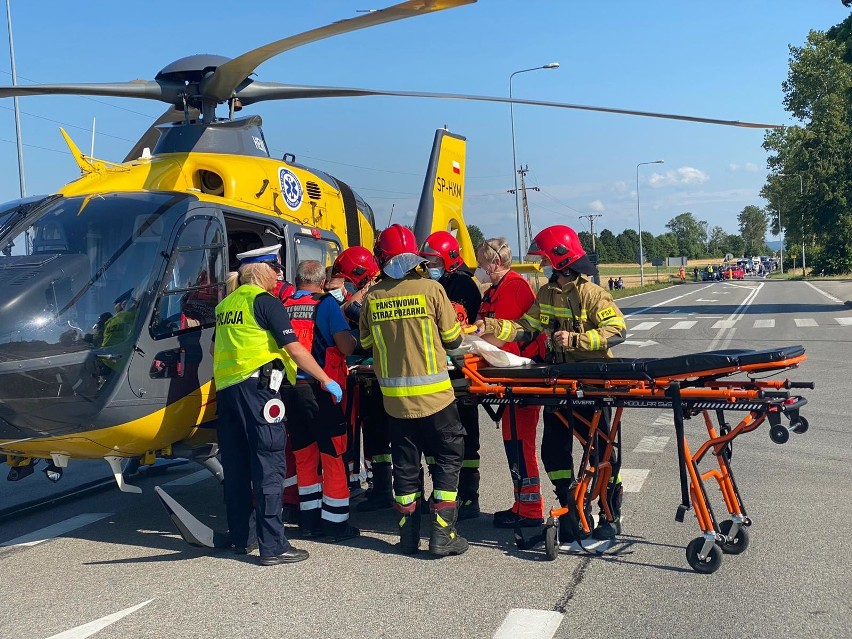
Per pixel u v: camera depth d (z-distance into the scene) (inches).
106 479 314.2
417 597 178.1
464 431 207.8
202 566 204.2
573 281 207.6
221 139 281.0
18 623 169.0
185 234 223.9
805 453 314.2
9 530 246.7
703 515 187.8
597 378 193.3
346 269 247.0
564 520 212.4
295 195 296.7
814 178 2242.9
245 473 210.5
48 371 196.5
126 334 206.2
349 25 217.6
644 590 178.7
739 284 2586.1
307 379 219.5
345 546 219.0
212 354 227.9
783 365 175.2
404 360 202.1
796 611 164.7
